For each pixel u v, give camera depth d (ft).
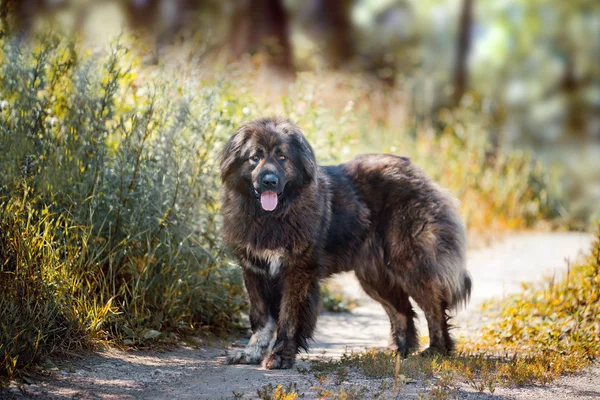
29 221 26.40
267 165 26.96
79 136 30.53
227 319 33.63
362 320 38.37
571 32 102.01
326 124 46.42
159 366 26.76
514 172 75.00
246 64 50.80
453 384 24.52
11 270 25.17
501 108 88.07
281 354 27.58
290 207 27.89
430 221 29.84
